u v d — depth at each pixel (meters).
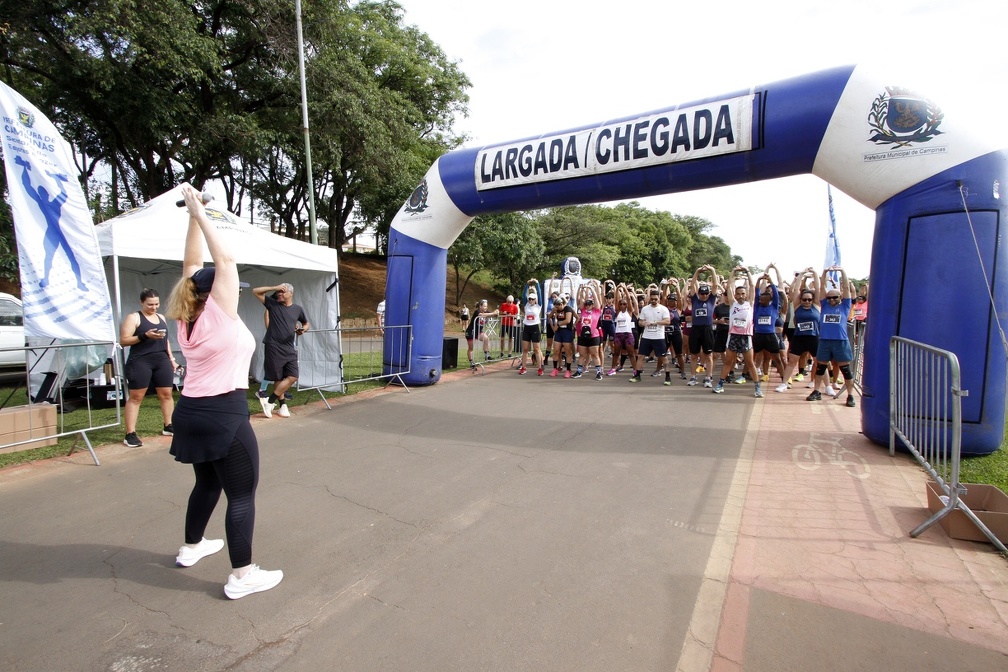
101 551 3.34
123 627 2.59
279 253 7.38
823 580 2.97
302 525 3.70
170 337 9.02
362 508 3.99
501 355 13.45
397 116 19.88
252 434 2.87
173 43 12.55
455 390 8.91
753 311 8.66
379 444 5.67
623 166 6.85
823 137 5.57
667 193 6.97
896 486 4.36
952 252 4.87
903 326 5.13
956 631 2.51
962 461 4.89
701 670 2.28
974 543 3.38
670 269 52.97
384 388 9.01
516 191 7.92
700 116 6.24
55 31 11.59
